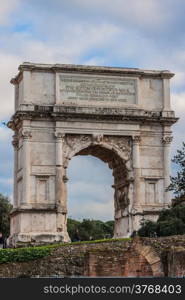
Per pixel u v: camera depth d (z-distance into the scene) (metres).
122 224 92.56
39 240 85.12
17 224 88.12
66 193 88.75
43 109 88.56
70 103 90.00
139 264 48.41
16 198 93.06
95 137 89.75
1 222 133.62
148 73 93.50
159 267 47.09
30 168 87.81
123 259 48.72
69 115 88.75
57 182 88.00
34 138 88.62
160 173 91.88
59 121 88.94
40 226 86.44
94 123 90.00
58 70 90.25
